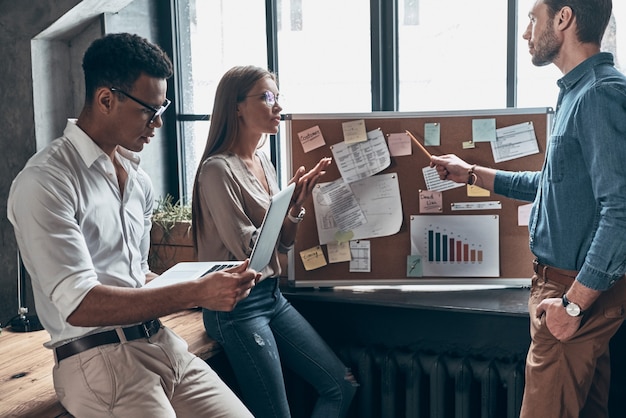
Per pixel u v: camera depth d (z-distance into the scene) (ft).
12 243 11.78
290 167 10.21
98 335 6.45
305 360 9.25
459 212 10.05
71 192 6.12
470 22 10.81
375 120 10.06
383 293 10.16
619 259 6.66
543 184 7.48
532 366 7.49
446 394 9.72
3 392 7.41
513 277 10.05
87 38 11.67
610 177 6.64
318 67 11.65
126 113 6.25
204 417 6.97
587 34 7.16
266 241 7.59
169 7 12.28
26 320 9.66
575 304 6.90
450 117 9.95
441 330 9.92
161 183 12.50
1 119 11.55
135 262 6.87
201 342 9.15
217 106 8.93
